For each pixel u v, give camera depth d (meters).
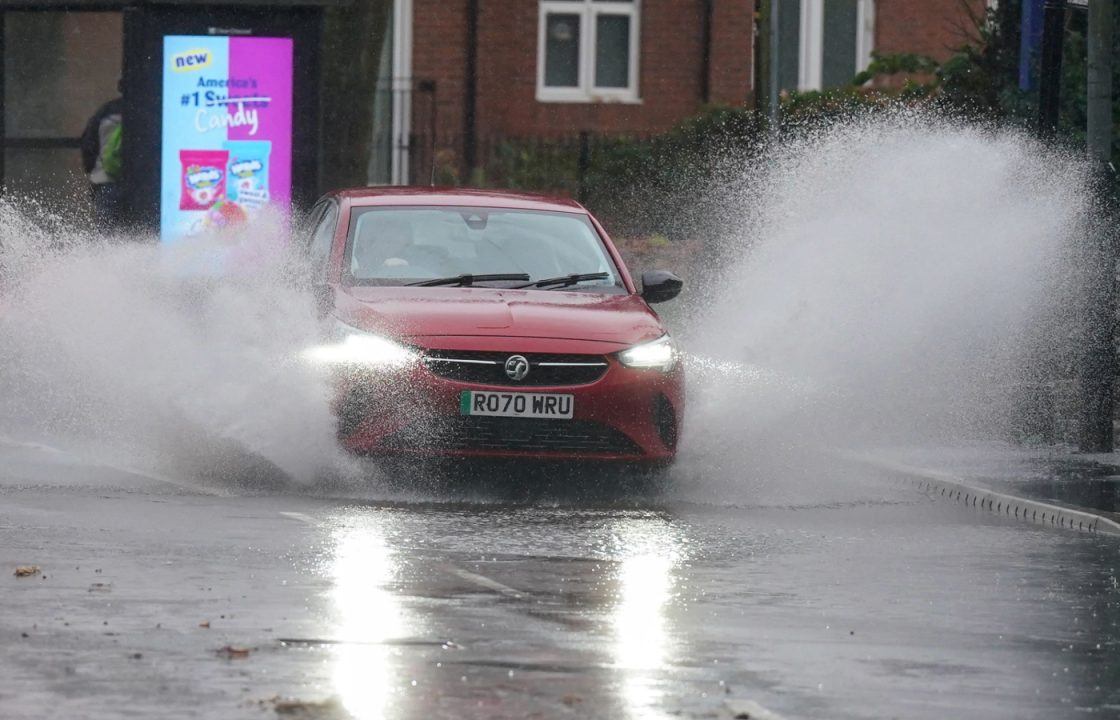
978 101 52.59
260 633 18.75
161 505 27.45
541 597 21.20
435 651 18.19
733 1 79.81
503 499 29.69
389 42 78.75
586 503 29.59
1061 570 24.75
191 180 55.88
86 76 59.62
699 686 17.11
